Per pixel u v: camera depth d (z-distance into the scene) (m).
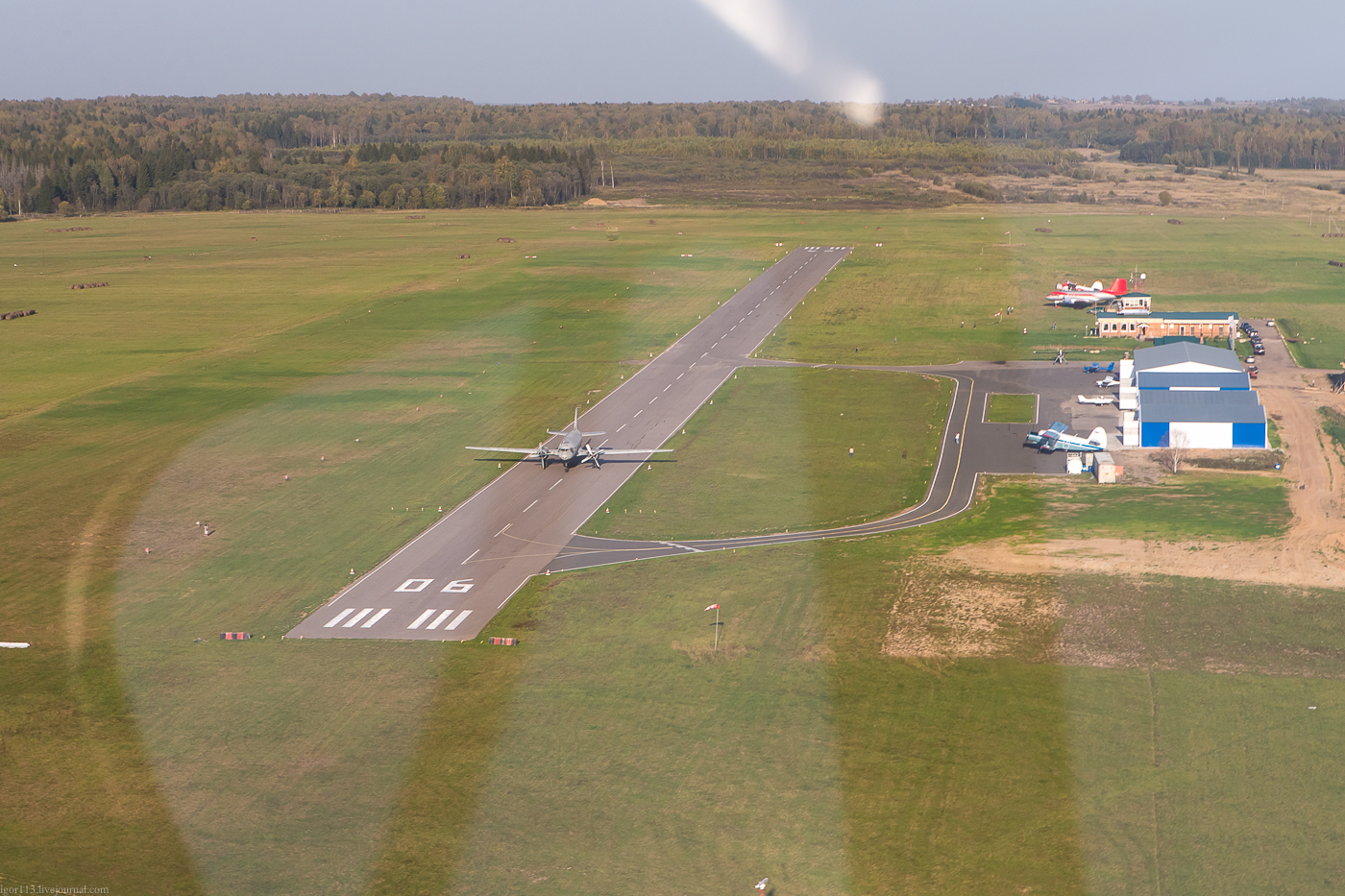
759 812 70.06
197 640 93.88
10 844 67.31
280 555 112.44
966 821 68.94
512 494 131.25
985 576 105.06
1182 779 72.56
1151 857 65.50
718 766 74.81
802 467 141.25
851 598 100.75
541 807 70.69
